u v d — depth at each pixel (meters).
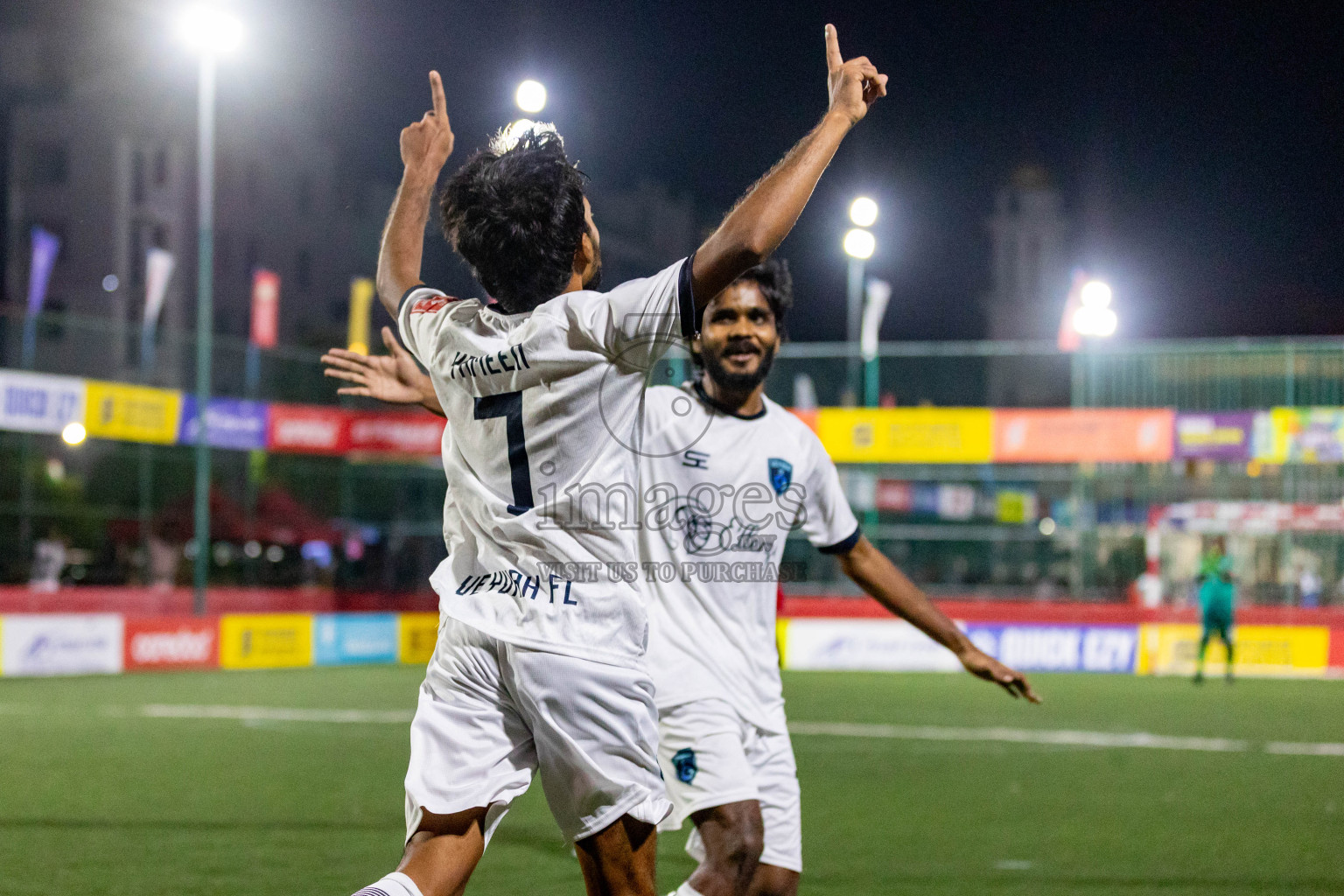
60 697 25.41
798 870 6.20
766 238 3.92
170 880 9.70
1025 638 35.03
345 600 41.72
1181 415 34.38
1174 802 14.08
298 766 16.09
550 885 9.78
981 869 10.48
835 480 6.55
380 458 40.56
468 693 4.11
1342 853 11.21
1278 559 35.50
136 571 41.78
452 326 4.32
